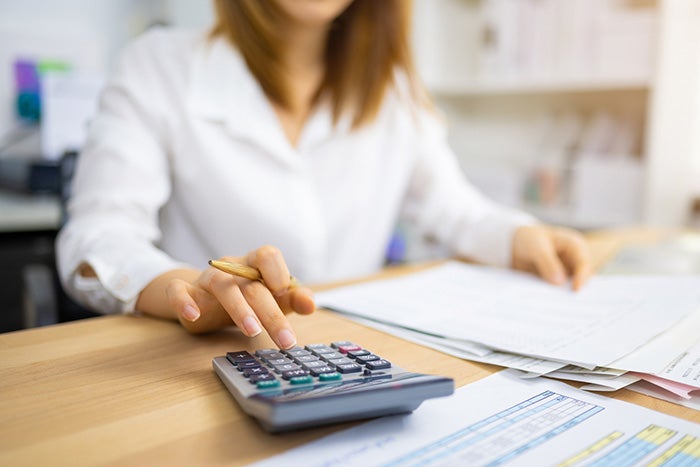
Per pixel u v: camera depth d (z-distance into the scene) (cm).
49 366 40
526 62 178
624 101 183
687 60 155
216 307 45
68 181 90
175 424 31
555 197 182
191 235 93
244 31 88
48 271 94
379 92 96
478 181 197
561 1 168
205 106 85
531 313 53
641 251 86
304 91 96
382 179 102
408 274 75
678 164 160
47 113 157
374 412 31
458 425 31
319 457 28
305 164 92
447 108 221
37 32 166
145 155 79
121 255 60
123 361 41
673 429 31
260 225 89
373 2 93
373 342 46
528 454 28
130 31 179
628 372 38
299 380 33
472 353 43
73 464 27
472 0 211
